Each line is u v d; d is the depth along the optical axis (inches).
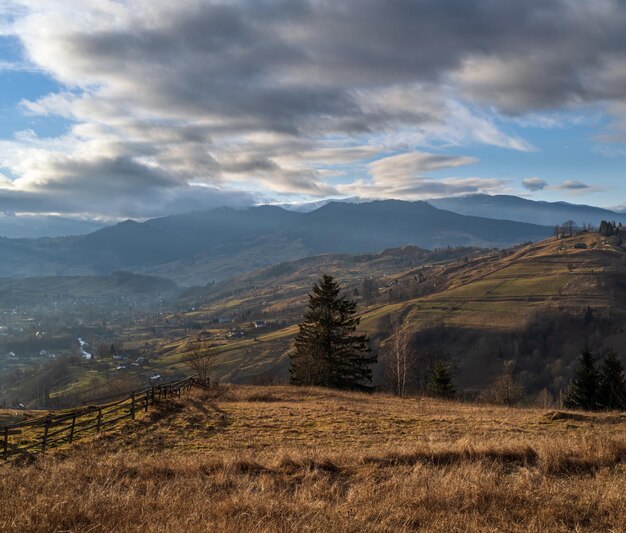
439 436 804.0
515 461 470.9
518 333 5447.8
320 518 285.0
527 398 3752.5
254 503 312.2
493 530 275.4
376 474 430.3
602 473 397.7
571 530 282.8
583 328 5482.3
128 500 319.0
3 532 253.9
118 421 970.1
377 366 3993.6
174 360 6274.6
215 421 995.9
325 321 2060.8
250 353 5871.1
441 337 5575.8
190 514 285.3
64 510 283.4
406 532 273.1
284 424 954.7
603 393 1879.9
